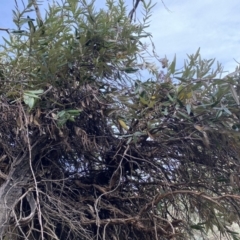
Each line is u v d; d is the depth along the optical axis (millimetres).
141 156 2000
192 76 1877
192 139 1926
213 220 2037
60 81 1916
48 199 1909
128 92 2041
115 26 2045
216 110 1799
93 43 1927
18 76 1920
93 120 2039
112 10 2113
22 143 1975
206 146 1863
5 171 2021
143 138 1969
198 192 1769
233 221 2031
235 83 1814
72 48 1896
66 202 1947
